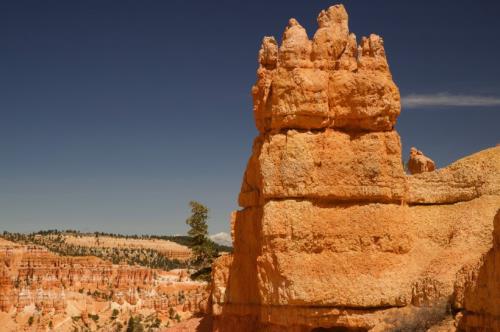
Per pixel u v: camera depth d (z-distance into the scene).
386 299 33.06
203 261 71.62
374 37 36.44
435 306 30.47
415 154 49.81
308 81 35.06
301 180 34.38
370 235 34.25
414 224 35.53
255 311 38.34
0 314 154.50
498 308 26.19
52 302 158.38
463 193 35.84
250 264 38.88
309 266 33.62
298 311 33.41
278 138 34.91
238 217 40.47
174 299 162.38
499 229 26.48
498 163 35.72
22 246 169.75
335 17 36.69
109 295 165.38
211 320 45.47
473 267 29.19
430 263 33.59
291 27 36.22
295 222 33.91
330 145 34.97
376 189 34.72
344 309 33.19
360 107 35.28
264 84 37.53
